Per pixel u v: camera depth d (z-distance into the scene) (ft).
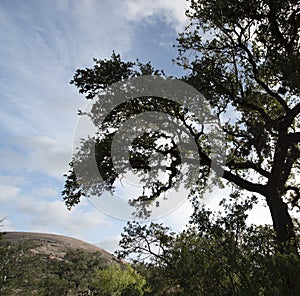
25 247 142.72
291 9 35.86
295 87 33.22
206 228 22.12
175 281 24.66
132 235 27.84
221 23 40.29
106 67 37.91
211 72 41.06
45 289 152.46
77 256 184.55
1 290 121.39
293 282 18.08
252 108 40.34
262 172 39.73
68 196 39.42
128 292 34.99
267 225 25.16
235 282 21.38
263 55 40.37
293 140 36.81
